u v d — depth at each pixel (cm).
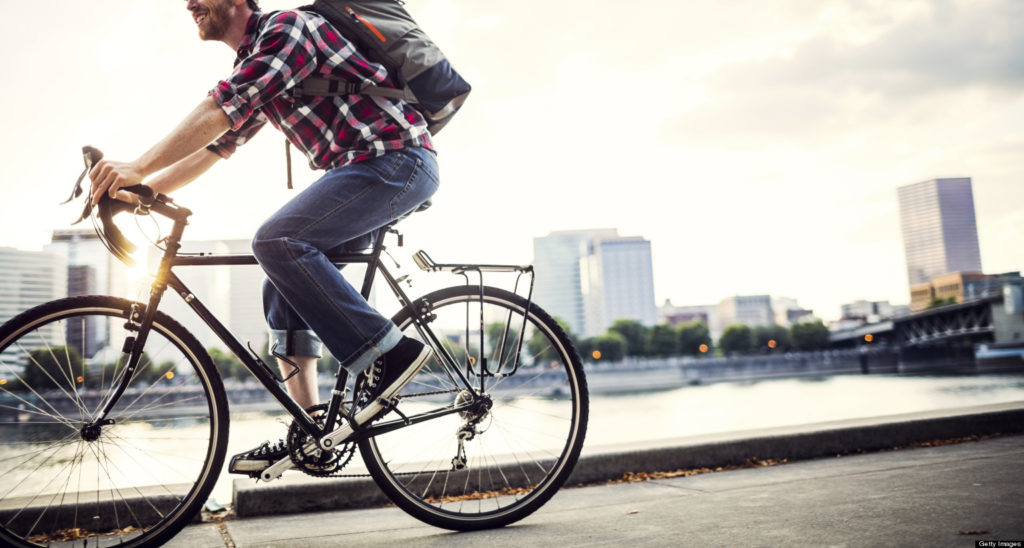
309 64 195
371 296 223
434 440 223
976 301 9400
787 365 10938
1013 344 9281
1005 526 194
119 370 197
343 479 271
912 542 183
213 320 203
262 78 188
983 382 7938
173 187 224
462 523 226
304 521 250
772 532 201
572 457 235
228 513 262
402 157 206
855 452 361
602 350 11356
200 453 204
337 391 210
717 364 10869
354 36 204
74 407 193
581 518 238
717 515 228
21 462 189
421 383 219
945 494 240
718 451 335
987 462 301
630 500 268
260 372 204
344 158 204
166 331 199
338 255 215
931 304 14112
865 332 11625
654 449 324
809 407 6481
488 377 232
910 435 373
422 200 216
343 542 214
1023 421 398
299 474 279
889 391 7525
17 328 190
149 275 201
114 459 196
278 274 197
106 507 234
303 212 198
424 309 225
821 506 233
